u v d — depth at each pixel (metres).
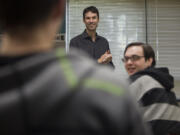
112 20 4.00
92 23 3.05
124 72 3.93
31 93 0.50
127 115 0.51
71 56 0.56
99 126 0.49
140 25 4.00
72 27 3.97
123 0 3.99
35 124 0.49
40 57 0.53
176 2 3.99
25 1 0.53
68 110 0.49
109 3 4.00
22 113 0.49
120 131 0.50
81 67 0.54
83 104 0.50
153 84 1.66
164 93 1.65
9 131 0.49
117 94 0.51
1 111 0.49
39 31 0.55
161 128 1.58
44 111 0.49
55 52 0.55
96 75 0.53
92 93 0.51
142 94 1.63
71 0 3.97
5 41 0.55
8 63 0.52
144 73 1.74
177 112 1.64
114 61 3.96
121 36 4.00
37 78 0.51
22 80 0.51
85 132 0.49
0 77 0.51
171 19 3.99
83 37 3.07
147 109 1.60
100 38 3.12
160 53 3.98
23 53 0.53
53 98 0.50
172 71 3.96
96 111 0.50
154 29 4.00
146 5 4.00
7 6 0.53
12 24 0.54
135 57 1.93
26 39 0.54
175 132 1.61
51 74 0.51
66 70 0.52
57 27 0.57
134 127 0.52
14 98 0.50
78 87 0.51
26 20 0.54
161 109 1.61
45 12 0.54
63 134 0.49
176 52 3.98
